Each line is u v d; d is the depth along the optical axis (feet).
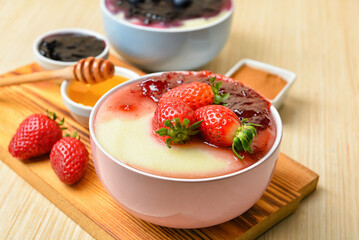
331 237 2.01
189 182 1.71
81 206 1.98
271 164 1.81
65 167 2.00
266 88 2.44
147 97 1.92
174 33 2.39
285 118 2.43
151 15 2.44
